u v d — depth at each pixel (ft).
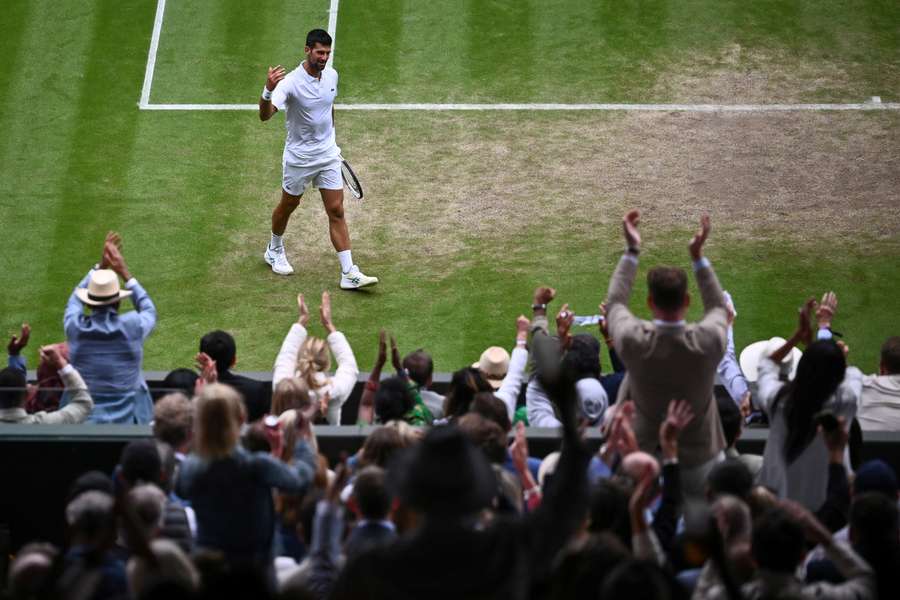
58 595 32.35
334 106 101.45
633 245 45.09
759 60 106.93
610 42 108.37
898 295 82.23
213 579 28.40
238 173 94.63
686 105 101.91
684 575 36.52
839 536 40.32
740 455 49.34
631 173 94.43
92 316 56.59
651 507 39.14
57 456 50.14
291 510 41.88
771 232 88.12
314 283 84.02
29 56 105.60
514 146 97.45
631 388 45.24
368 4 111.45
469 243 87.45
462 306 81.51
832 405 44.55
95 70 104.37
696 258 44.98
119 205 91.04
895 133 98.68
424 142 98.02
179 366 76.54
